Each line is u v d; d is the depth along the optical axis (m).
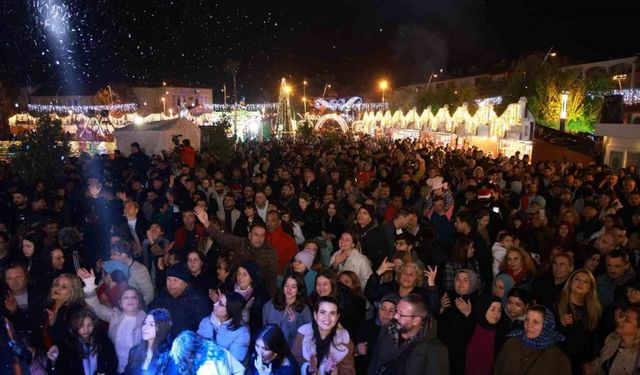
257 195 8.62
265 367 3.68
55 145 12.05
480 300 4.37
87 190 9.19
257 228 5.80
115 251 5.27
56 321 4.38
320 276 4.61
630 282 4.96
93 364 4.18
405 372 3.51
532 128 19.91
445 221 7.81
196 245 6.71
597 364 4.04
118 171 12.91
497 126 22.44
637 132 15.60
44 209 8.50
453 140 26.98
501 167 12.88
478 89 41.62
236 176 12.63
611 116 17.00
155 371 3.77
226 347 4.12
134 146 13.98
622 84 31.23
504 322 4.42
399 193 9.41
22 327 4.55
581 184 10.33
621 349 3.90
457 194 10.64
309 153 17.20
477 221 6.98
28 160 11.73
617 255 5.29
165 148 17.06
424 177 11.83
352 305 4.84
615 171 15.89
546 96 25.16
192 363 3.62
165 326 3.98
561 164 14.13
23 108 37.84
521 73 30.34
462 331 4.60
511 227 7.65
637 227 7.79
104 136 21.50
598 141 18.47
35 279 5.15
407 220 6.73
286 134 36.09
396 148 18.91
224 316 4.18
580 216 8.57
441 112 28.81
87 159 12.91
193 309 4.70
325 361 3.84
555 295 5.28
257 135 34.41
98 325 4.22
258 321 4.72
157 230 6.72
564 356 3.73
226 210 8.91
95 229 7.66
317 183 11.12
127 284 5.00
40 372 4.05
